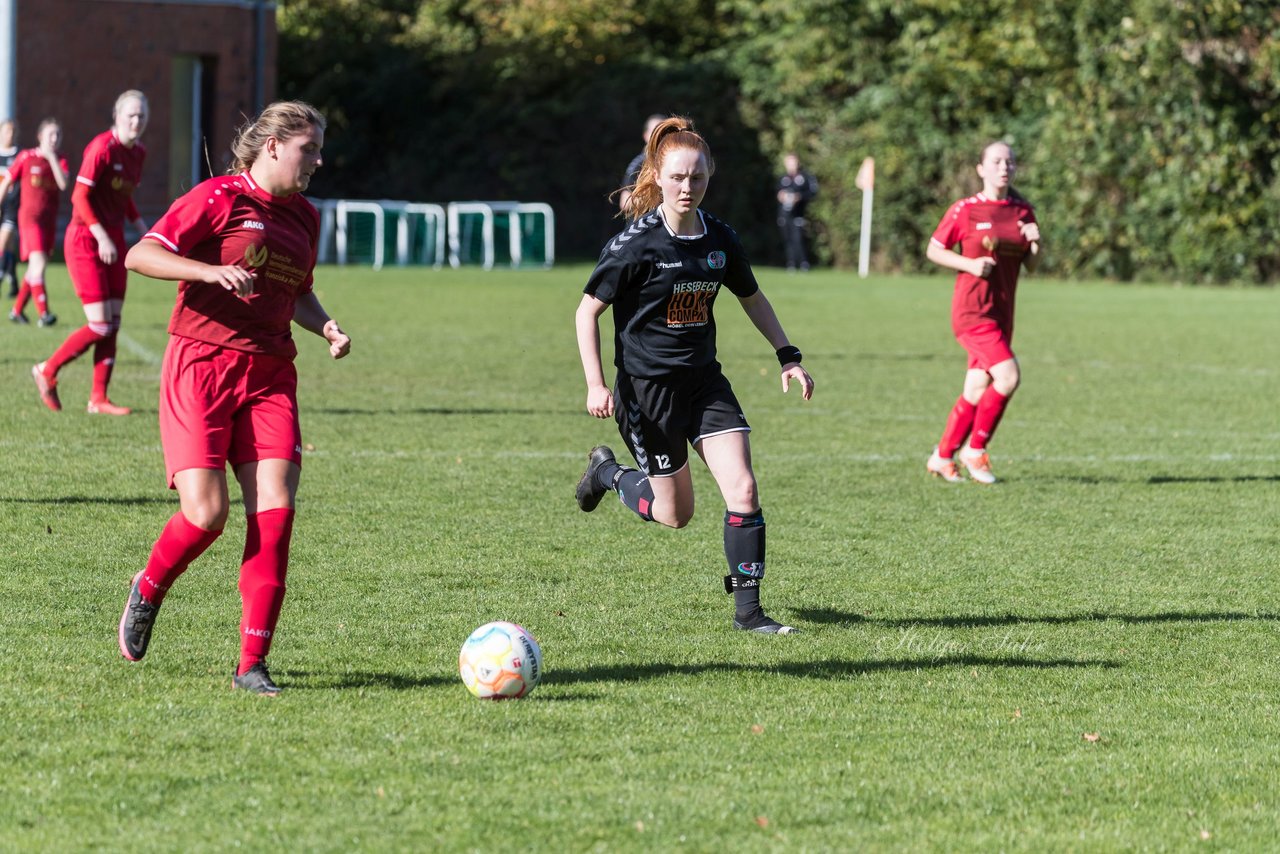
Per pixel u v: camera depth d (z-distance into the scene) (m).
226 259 16.70
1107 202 106.06
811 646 19.55
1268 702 17.53
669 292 19.06
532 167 128.38
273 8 109.12
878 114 115.44
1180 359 57.84
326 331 17.98
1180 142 102.25
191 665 17.91
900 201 113.62
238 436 17.05
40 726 15.59
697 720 16.31
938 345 61.56
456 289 86.38
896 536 26.80
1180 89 101.19
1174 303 87.31
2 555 23.25
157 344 54.38
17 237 68.06
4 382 43.03
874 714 16.72
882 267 115.69
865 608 21.72
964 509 29.38
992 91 112.31
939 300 86.31
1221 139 101.38
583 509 22.64
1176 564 25.06
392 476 30.94
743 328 67.94
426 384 46.25
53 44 101.88
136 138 37.00
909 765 15.04
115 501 27.50
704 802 13.87
